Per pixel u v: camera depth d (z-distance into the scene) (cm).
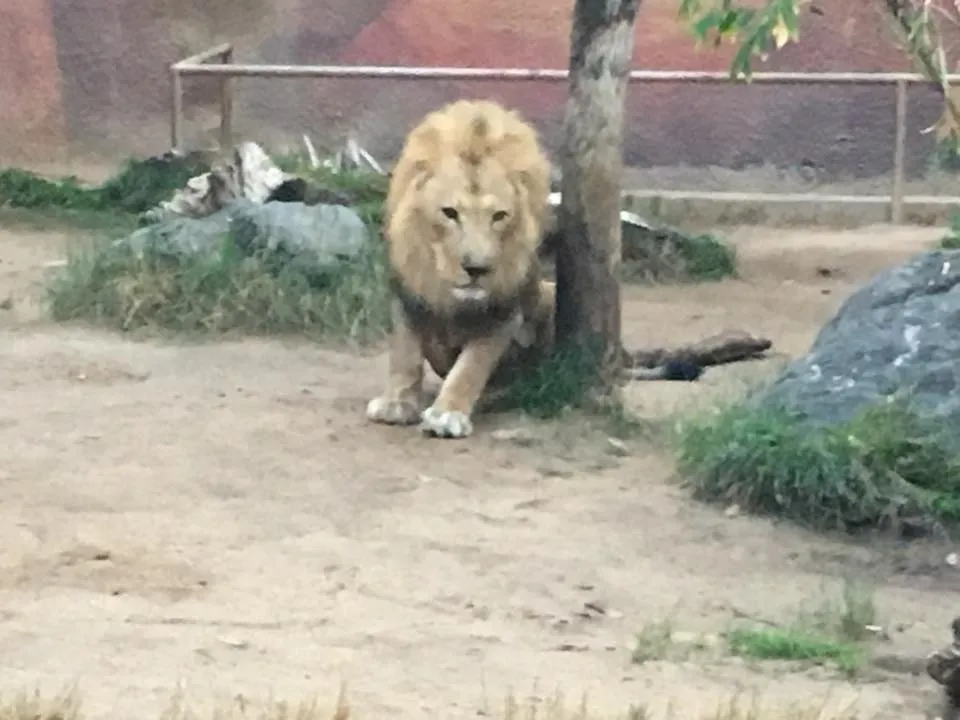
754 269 1428
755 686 565
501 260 865
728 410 843
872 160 1786
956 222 1520
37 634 596
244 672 559
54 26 1847
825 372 836
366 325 1122
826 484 757
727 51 1770
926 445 776
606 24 902
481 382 895
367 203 1409
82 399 946
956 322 832
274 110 1850
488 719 516
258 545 708
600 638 613
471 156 857
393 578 671
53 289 1192
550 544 722
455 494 788
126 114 1861
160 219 1325
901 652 609
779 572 702
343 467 823
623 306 1278
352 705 525
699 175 1806
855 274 1416
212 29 1847
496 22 1814
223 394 963
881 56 1770
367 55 1834
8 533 711
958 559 725
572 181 920
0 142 1856
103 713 511
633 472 833
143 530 721
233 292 1141
